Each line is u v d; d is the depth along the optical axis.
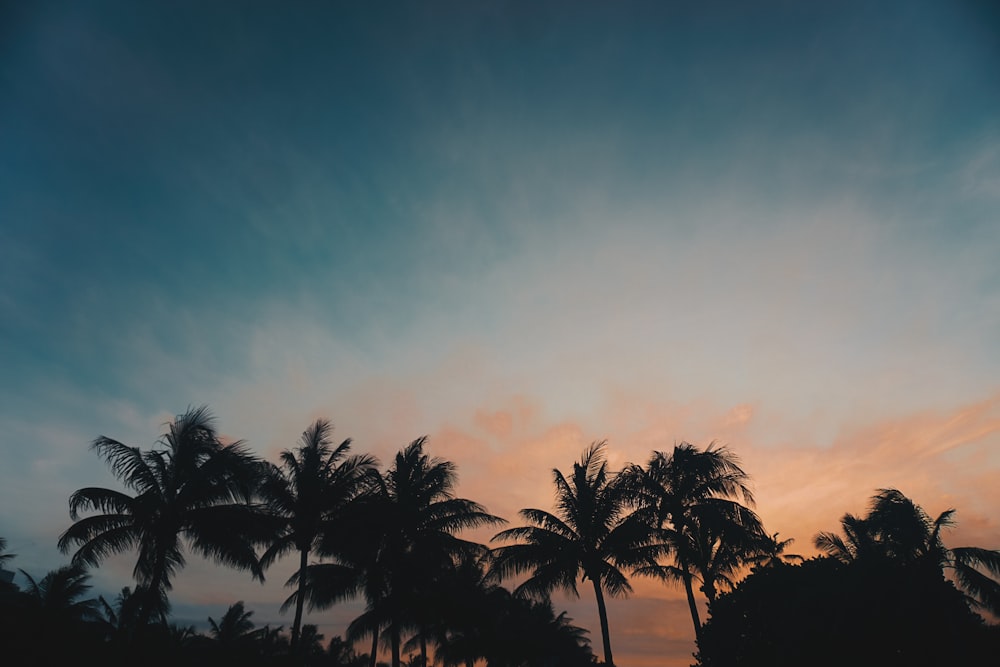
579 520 31.05
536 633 48.59
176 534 23.56
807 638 18.09
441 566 32.66
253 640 48.09
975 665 16.72
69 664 31.78
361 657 60.97
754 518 28.58
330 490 29.30
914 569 18.95
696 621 27.94
